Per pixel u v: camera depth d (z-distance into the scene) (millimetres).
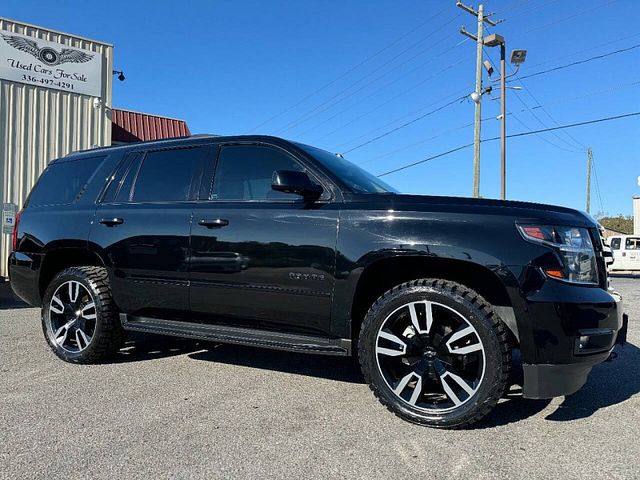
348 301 3314
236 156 4016
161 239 4012
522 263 2920
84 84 11750
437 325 3139
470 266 3086
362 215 3334
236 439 2891
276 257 3535
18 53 10773
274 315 3602
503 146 23141
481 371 2961
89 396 3611
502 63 22859
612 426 3133
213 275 3771
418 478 2451
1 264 10438
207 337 3812
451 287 3057
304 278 3443
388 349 3199
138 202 4305
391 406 3174
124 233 4203
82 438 2889
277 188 3377
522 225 3004
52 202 4883
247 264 3635
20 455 2672
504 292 3018
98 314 4316
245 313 3713
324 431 3012
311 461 2621
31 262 4742
